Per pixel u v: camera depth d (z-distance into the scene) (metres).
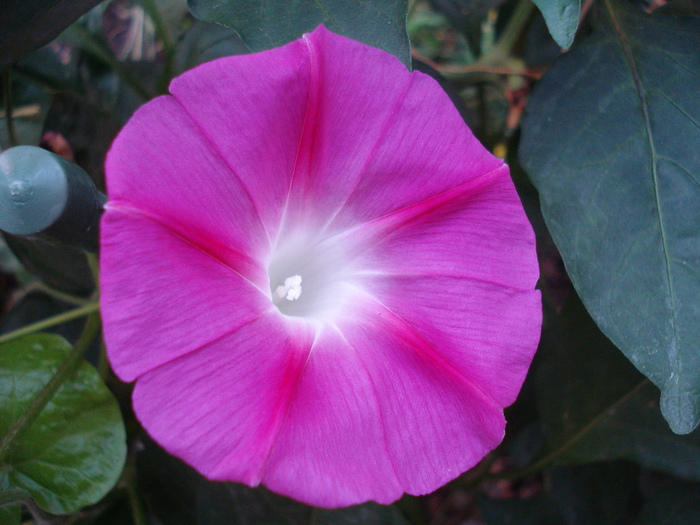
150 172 0.13
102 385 0.17
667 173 0.17
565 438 0.22
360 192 0.16
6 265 0.27
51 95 0.22
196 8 0.16
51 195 0.14
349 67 0.15
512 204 0.16
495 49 0.23
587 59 0.18
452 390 0.15
